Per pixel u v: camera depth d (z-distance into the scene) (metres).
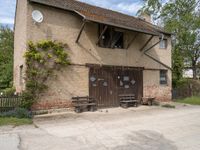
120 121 10.44
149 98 16.11
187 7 28.09
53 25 12.48
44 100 11.99
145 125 9.66
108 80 14.63
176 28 26.64
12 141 7.05
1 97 10.70
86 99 13.47
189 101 19.62
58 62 12.34
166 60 18.58
